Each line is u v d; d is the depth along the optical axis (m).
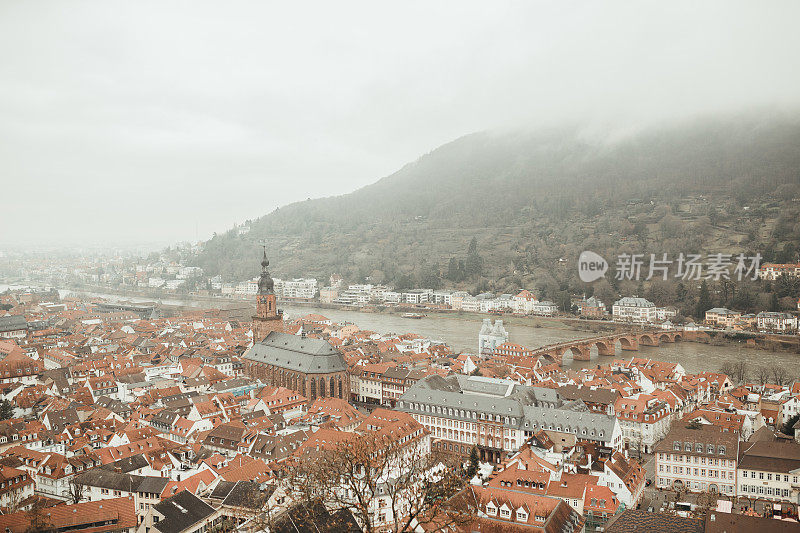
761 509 156.12
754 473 166.50
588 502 144.62
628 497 153.75
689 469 175.00
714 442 174.38
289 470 117.69
